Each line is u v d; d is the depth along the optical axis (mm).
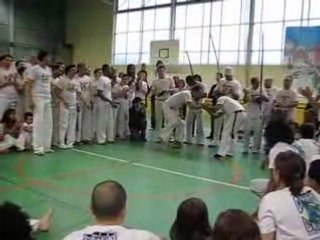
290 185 1887
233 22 12016
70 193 4004
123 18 14711
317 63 9125
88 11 15602
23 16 15273
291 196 1833
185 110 7289
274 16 11250
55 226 3119
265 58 11336
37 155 5750
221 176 4969
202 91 7211
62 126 6371
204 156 6207
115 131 7508
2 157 5531
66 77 6359
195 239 1584
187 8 13016
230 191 4305
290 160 1926
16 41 15148
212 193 4215
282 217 1782
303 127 3891
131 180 4637
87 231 1448
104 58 15188
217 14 12352
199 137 7301
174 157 6055
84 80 6781
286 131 3547
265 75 11273
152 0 13836
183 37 13133
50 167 5074
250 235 1149
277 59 11109
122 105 7512
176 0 13234
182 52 13109
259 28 11523
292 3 10930
